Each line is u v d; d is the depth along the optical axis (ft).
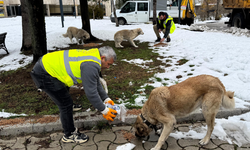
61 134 10.27
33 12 18.83
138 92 14.16
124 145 9.15
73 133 9.47
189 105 8.61
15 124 10.38
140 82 15.92
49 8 131.64
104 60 8.11
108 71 18.79
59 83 8.17
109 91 14.37
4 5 102.47
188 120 11.12
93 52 8.01
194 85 8.66
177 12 56.49
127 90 14.55
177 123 11.00
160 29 28.30
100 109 8.18
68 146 9.35
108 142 9.59
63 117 8.97
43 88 8.12
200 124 10.81
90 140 9.75
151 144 9.39
